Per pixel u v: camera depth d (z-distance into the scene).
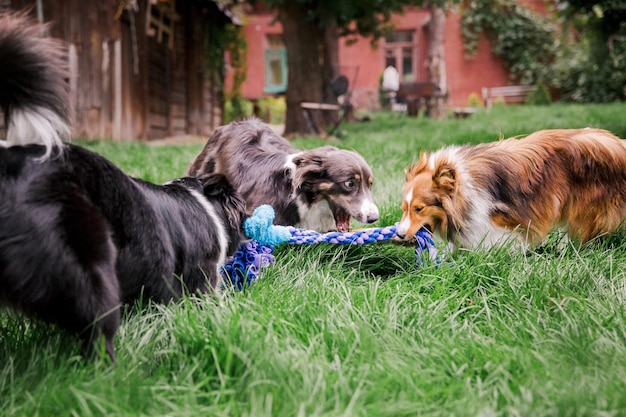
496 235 1.75
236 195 1.52
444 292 1.49
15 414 1.06
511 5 10.56
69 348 1.20
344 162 1.83
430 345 1.28
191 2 6.51
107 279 1.12
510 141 1.82
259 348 1.19
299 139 4.57
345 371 1.19
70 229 1.09
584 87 9.56
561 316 1.38
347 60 11.38
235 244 1.53
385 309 1.38
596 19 4.03
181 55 6.50
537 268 1.58
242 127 2.07
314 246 1.77
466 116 8.08
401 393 1.12
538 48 10.57
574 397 1.10
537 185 1.76
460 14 10.66
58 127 1.17
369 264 1.77
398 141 3.91
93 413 1.07
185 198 1.42
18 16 1.26
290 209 1.85
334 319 1.33
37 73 1.16
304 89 5.47
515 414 1.06
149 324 1.30
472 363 1.22
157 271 1.29
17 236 1.07
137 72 5.25
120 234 1.21
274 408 1.09
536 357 1.23
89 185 1.17
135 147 3.98
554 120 5.05
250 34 11.23
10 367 1.15
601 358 1.23
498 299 1.48
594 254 1.68
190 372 1.16
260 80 11.33
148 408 1.10
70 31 4.52
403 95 8.02
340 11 5.21
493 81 10.86
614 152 1.78
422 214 1.73
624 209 1.80
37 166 1.13
